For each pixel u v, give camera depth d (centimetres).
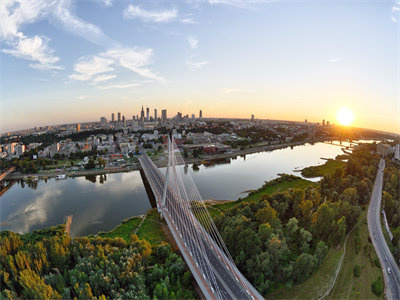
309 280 9194
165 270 8775
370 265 10100
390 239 12025
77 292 7638
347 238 11931
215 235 11588
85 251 9606
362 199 16262
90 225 15038
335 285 9125
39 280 8038
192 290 8456
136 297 7300
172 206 15612
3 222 15888
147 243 10194
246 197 18712
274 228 11275
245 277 9050
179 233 11544
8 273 8312
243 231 10206
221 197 19562
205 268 9012
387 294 8688
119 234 13212
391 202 13825
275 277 9106
